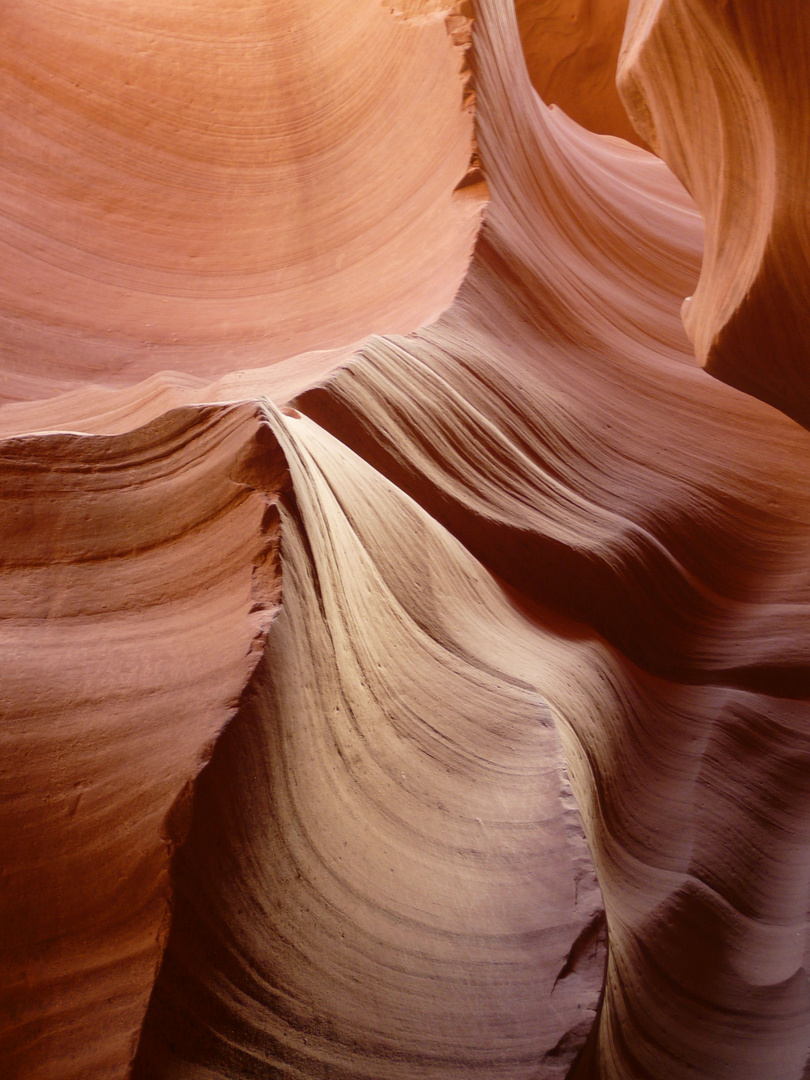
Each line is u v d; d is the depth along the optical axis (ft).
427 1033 6.60
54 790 6.15
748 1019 10.75
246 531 7.45
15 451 7.76
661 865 12.00
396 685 9.06
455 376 16.20
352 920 6.83
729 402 22.00
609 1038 8.89
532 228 22.16
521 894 8.04
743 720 15.29
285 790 6.77
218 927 5.88
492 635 12.25
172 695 6.61
